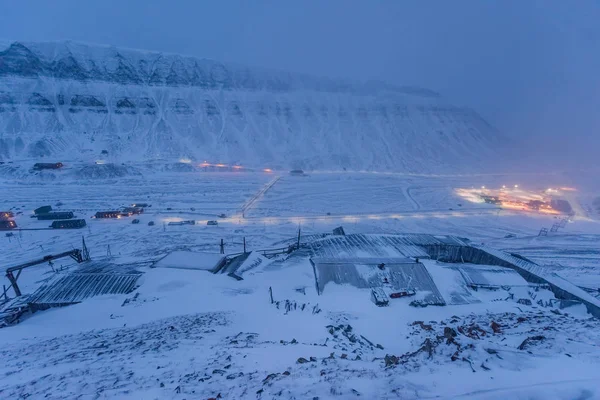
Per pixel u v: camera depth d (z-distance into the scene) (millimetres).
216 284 24562
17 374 10953
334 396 6539
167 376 9352
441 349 9188
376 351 13633
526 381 6586
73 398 8141
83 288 23750
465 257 29422
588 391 6035
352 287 22641
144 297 22500
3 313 20906
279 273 25875
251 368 9633
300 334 15367
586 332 12234
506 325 15031
